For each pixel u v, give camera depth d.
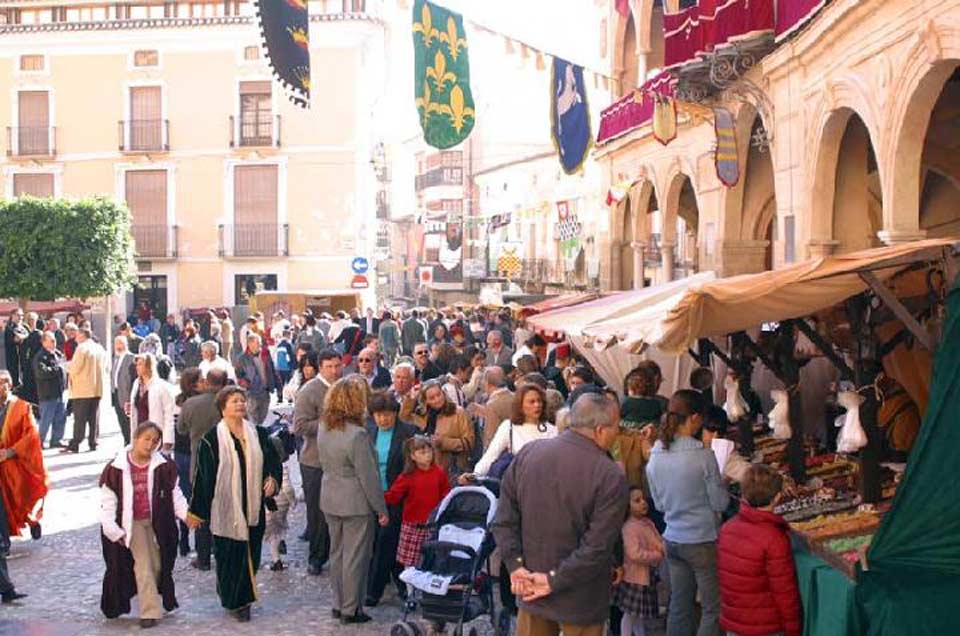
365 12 38.88
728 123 15.62
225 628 9.02
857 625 6.05
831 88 12.05
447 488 9.15
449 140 13.10
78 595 10.04
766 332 9.91
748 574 6.55
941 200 14.80
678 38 15.07
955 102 12.45
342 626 9.05
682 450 7.39
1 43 39.78
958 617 5.82
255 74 39.28
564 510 5.71
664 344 7.02
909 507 6.05
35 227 34.19
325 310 35.06
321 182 39.41
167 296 39.88
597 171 31.25
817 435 10.83
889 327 7.95
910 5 9.84
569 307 13.96
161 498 9.20
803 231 13.19
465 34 13.20
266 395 16.88
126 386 17.09
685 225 26.12
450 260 47.16
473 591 8.09
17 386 20.31
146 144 39.59
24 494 11.54
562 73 17.39
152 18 39.38
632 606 7.83
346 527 9.08
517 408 9.01
